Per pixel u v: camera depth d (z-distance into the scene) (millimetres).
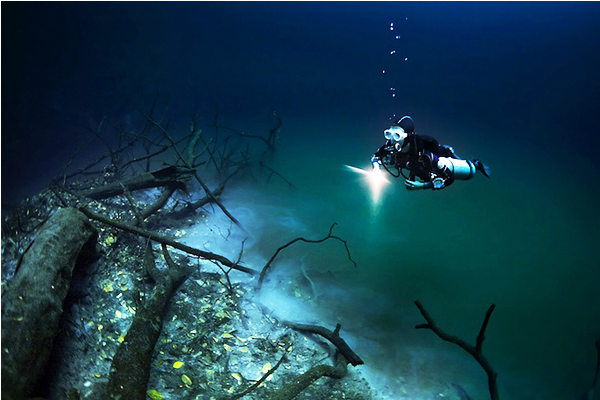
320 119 14070
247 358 4539
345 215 7957
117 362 3787
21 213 6184
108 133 11266
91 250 4957
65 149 10086
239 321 4969
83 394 3594
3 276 4871
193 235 6477
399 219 7977
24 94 12523
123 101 14133
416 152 4801
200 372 4289
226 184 8547
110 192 6566
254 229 7086
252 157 10367
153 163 9445
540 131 13438
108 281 5059
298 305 5426
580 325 5480
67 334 4199
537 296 6020
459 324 5426
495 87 17625
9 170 8828
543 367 4844
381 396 4309
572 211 8547
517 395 4484
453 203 8703
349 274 6191
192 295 5160
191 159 7051
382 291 5906
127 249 5629
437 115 14836
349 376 4469
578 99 15969
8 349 3443
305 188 8922
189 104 14836
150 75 16562
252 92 16531
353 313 5426
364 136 12625
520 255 7016
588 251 7148
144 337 4062
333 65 19625
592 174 10312
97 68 15617
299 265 6238
